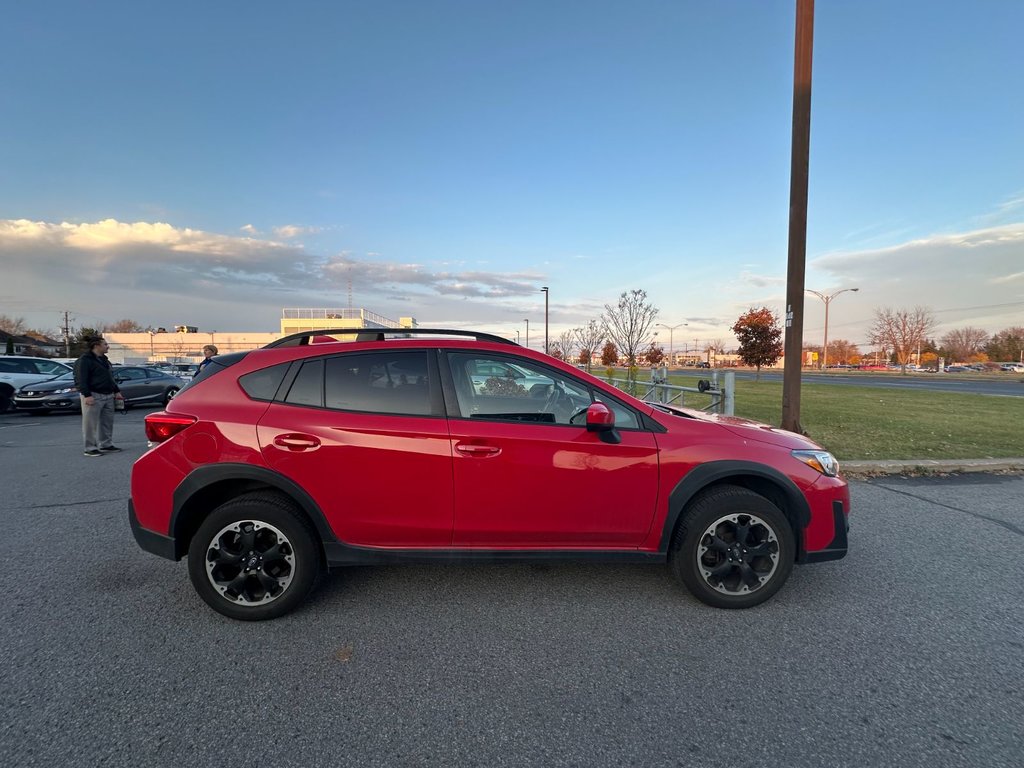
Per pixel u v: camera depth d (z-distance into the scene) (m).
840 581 3.70
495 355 3.34
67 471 7.04
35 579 3.68
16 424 12.30
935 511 5.28
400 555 3.15
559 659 2.78
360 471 3.07
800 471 3.33
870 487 6.19
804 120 7.96
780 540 3.25
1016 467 6.94
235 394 3.20
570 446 3.16
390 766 2.06
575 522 3.20
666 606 3.34
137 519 3.17
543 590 3.55
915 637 2.99
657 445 3.23
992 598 3.46
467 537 3.18
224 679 2.58
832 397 18.27
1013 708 2.40
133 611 3.24
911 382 34.50
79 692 2.47
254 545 3.10
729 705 2.41
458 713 2.36
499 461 3.11
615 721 2.31
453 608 3.31
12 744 2.14
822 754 2.12
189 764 2.05
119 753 2.10
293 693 2.49
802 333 8.17
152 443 3.17
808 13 7.81
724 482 3.40
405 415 3.17
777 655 2.81
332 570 3.84
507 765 2.07
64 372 16.08
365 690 2.51
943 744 2.18
